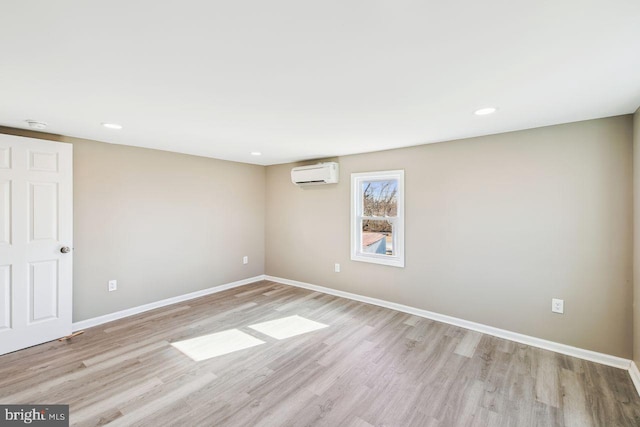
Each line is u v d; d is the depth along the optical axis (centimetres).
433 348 268
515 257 281
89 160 315
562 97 196
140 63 149
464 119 243
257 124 259
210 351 262
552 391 207
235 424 175
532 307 273
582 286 250
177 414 183
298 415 183
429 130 278
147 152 363
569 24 117
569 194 254
